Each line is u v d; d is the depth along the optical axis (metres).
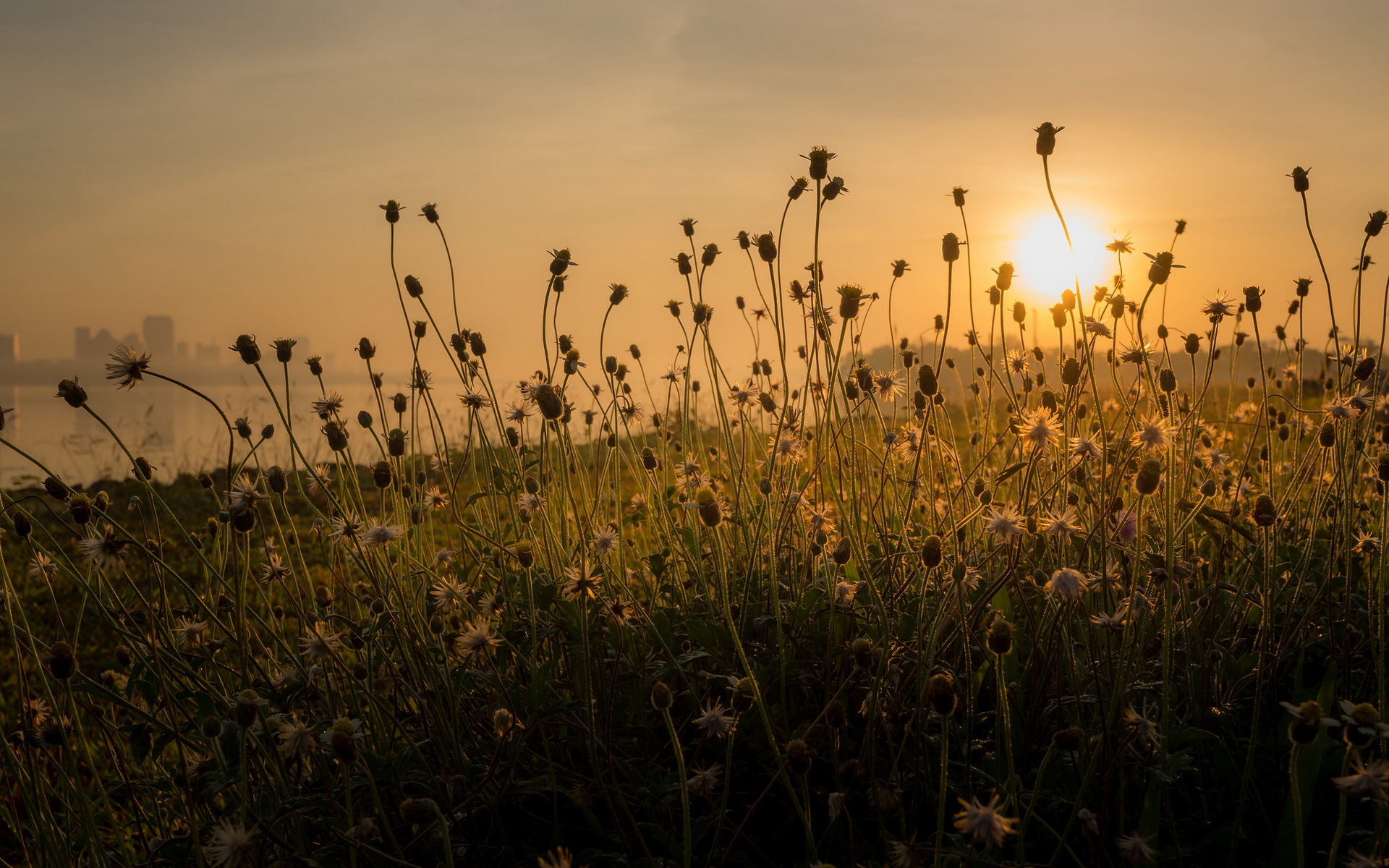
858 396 2.57
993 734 2.06
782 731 1.96
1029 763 1.97
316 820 1.88
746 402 2.95
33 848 2.19
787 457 2.53
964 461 3.48
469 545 2.91
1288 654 2.18
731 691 1.93
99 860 1.93
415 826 1.73
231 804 2.05
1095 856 1.59
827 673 2.03
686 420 2.76
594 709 2.01
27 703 2.34
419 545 2.60
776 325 2.39
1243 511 2.65
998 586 1.92
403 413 2.85
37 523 2.07
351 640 2.16
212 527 2.61
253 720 1.53
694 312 2.68
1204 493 2.42
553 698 2.05
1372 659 2.08
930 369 2.21
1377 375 2.09
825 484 3.10
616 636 2.18
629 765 1.93
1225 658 2.08
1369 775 1.26
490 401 2.66
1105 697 1.99
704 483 2.66
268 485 2.39
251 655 2.40
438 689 2.05
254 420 5.48
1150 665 2.17
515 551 2.19
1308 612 2.05
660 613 2.19
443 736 1.94
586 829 1.91
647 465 2.65
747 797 1.98
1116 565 2.14
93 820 2.04
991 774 1.90
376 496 5.32
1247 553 2.34
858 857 1.80
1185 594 2.02
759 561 2.52
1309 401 4.37
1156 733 1.70
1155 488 1.65
